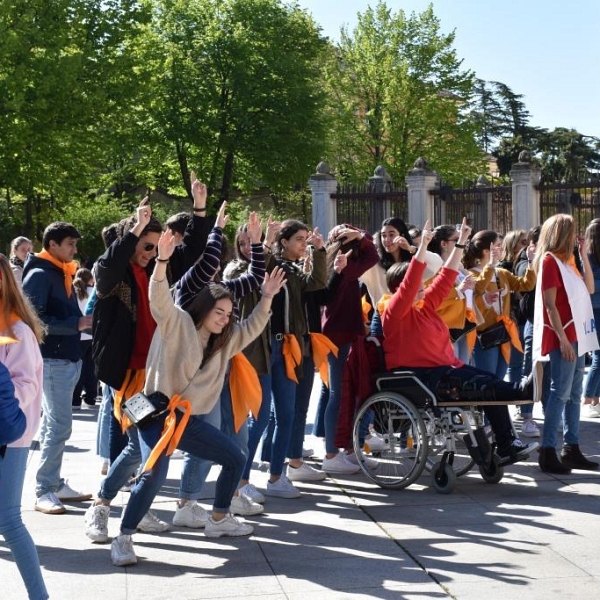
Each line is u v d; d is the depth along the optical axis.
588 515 6.15
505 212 22.03
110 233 5.93
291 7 44.75
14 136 28.50
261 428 6.55
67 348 6.40
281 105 41.31
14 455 4.20
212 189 43.28
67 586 4.87
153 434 5.15
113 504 6.57
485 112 71.88
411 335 7.11
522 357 9.73
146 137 40.41
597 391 9.77
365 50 47.34
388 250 8.03
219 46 40.75
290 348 6.65
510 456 7.01
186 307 5.71
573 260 7.43
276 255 6.87
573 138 65.56
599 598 4.60
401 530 5.87
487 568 5.08
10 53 28.31
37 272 6.39
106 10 31.95
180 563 5.24
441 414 7.04
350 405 7.28
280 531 5.88
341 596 4.66
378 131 47.09
